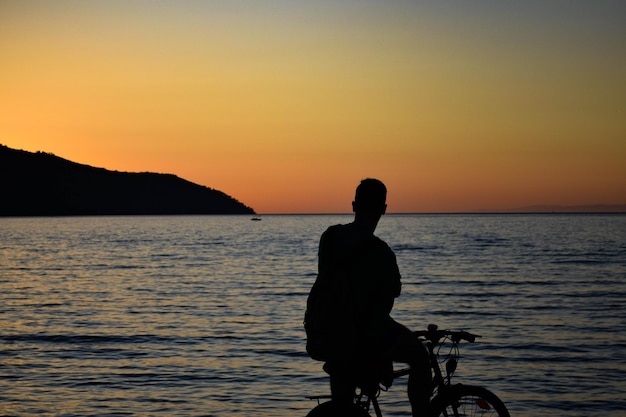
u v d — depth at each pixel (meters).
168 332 17.14
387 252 4.83
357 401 4.99
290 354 13.82
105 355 13.76
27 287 31.11
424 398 4.91
